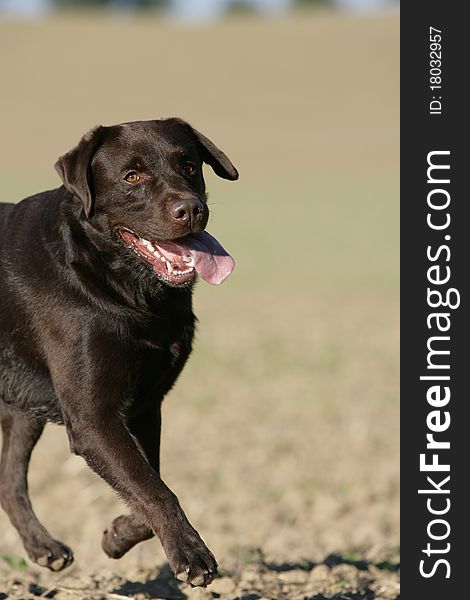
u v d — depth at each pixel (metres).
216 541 10.04
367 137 68.12
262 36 90.50
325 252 38.38
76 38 90.19
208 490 12.55
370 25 92.50
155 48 87.69
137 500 6.45
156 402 7.23
